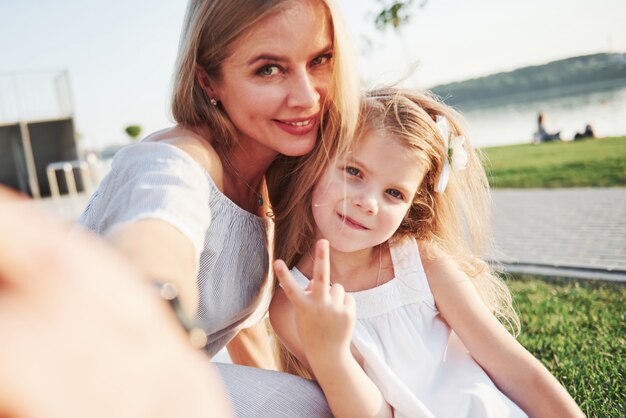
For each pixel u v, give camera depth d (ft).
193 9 5.07
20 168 48.78
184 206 3.78
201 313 4.72
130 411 1.50
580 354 8.36
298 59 4.76
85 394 1.41
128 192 3.90
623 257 14.60
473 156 6.73
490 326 5.38
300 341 5.50
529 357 5.24
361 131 5.40
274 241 6.18
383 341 5.33
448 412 4.87
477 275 6.40
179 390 1.68
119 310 1.65
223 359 9.81
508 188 30.58
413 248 5.78
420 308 5.52
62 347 1.41
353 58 5.08
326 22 4.85
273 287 6.11
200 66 5.07
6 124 47.09
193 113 5.16
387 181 5.32
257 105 4.86
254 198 5.82
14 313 1.37
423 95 6.39
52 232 1.66
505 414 4.73
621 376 7.41
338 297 4.21
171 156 4.21
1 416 1.26
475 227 6.84
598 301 11.04
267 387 4.50
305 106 4.85
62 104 48.52
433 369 5.27
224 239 4.72
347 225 5.30
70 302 1.50
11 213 1.59
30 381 1.31
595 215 20.56
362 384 4.42
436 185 5.98
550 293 11.97
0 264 1.42
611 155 36.17
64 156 49.57
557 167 35.17
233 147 5.30
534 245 17.30
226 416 1.85
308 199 5.75
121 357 1.55
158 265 3.19
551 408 5.00
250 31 4.66
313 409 4.52
